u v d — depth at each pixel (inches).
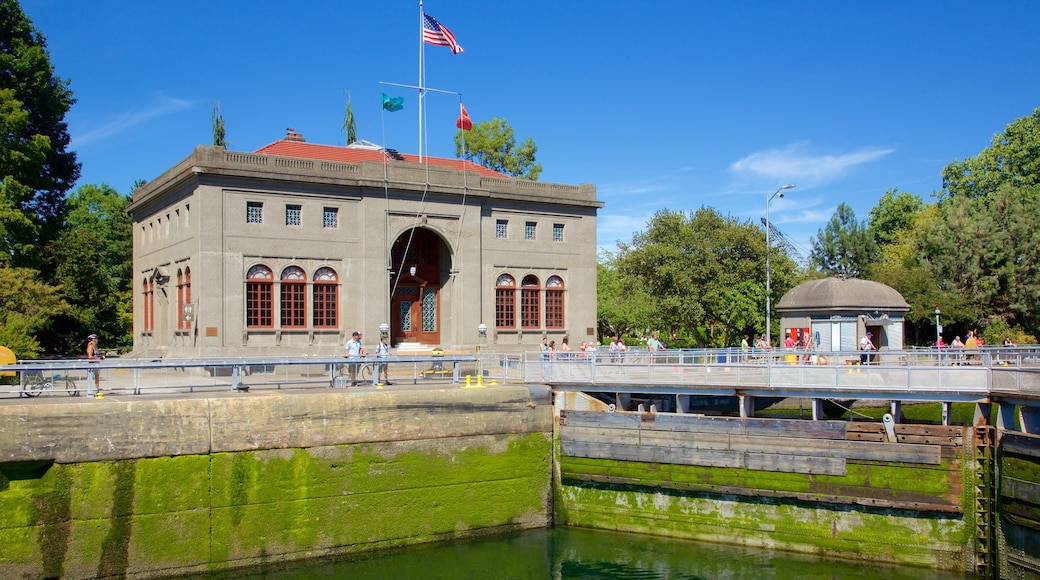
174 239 1510.8
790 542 950.4
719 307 1967.3
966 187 2854.3
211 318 1376.7
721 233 1978.3
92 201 2903.5
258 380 1050.1
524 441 1038.4
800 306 1444.4
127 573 801.6
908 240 2778.1
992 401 886.4
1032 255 2167.8
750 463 966.4
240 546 858.1
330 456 904.9
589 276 1770.4
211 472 842.8
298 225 1466.5
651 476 1012.5
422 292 1641.2
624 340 2785.4
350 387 1008.2
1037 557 802.8
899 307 1412.4
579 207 1763.0
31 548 762.2
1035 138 2630.4
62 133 2063.2
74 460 780.0
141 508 808.9
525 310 1701.5
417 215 1563.7
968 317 2112.5
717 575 869.8
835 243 2999.5
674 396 1251.8
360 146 1879.9
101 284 2193.7
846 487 922.7
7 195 1685.5
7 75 1834.4
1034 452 804.0
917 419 1186.6
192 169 1365.7
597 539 996.6
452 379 1109.7
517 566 900.0
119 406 802.8
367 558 911.0
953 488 881.5
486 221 1652.3
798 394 983.0
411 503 952.9
